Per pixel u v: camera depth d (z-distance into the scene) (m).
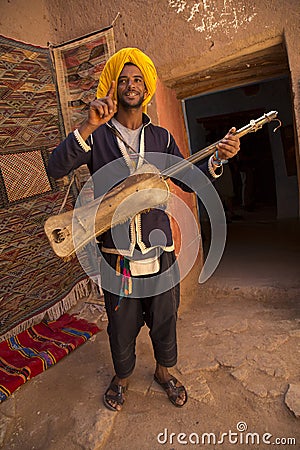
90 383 2.29
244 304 3.12
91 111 1.50
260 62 2.64
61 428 1.96
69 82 3.07
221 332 2.65
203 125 6.81
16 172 2.79
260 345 2.42
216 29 2.46
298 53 2.29
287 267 3.75
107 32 2.79
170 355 2.00
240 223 6.18
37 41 3.00
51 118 3.06
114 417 1.98
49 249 3.06
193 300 3.29
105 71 1.74
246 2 2.33
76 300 3.32
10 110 2.75
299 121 2.39
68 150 1.60
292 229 5.32
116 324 1.89
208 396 2.05
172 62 2.64
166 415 1.96
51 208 3.07
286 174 6.00
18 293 2.83
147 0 2.60
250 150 8.00
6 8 2.79
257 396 2.01
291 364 2.23
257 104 6.18
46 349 2.65
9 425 2.04
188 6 2.49
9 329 2.75
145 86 1.78
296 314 2.81
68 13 2.95
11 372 2.44
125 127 1.75
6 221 2.73
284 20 2.27
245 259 4.19
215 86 3.01
